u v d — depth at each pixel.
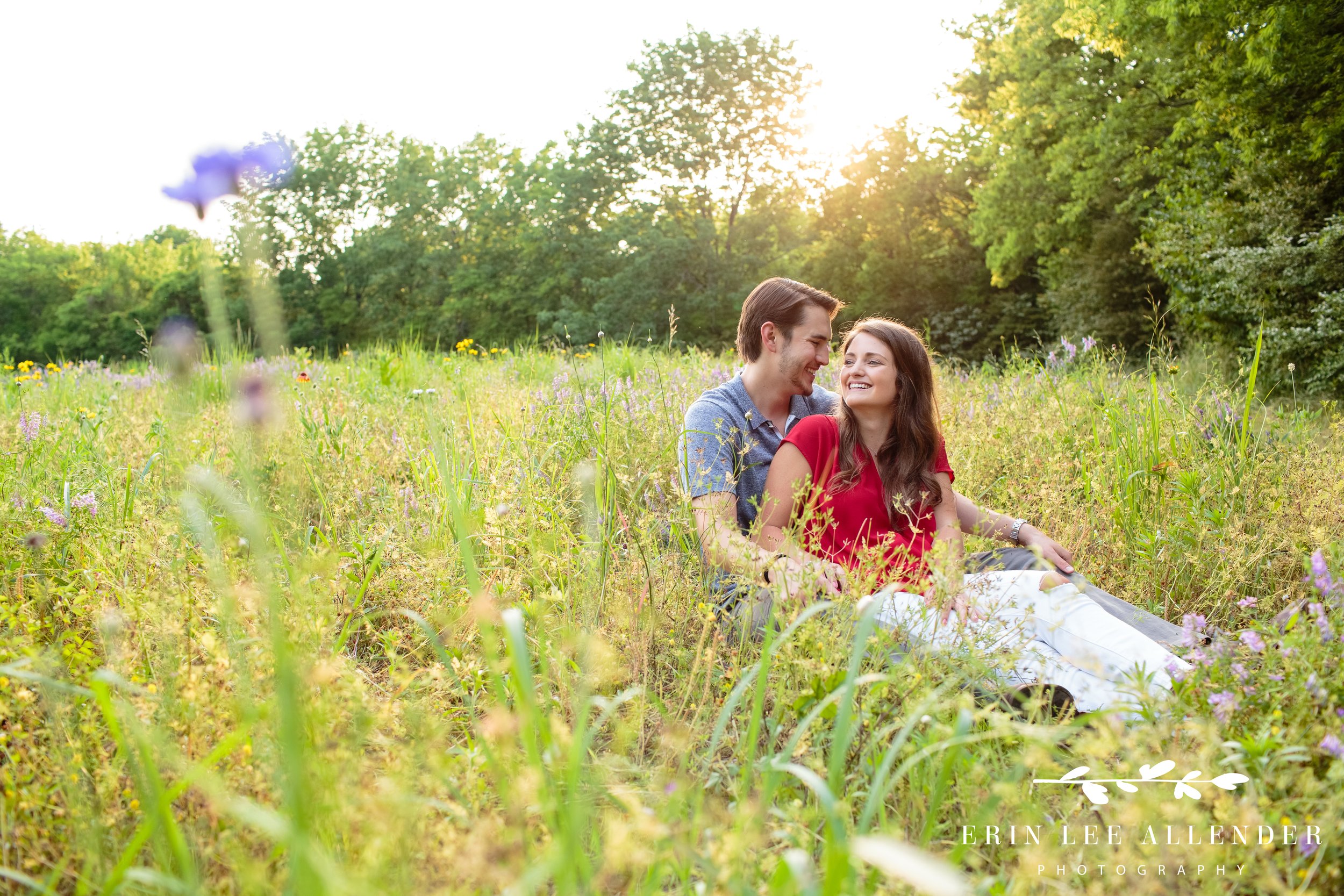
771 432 3.43
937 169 31.72
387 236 43.88
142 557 2.45
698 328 34.81
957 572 2.21
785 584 2.31
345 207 46.09
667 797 1.52
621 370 6.47
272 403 1.46
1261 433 4.21
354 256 44.03
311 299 45.00
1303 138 13.12
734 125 37.44
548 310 37.84
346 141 46.41
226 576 2.02
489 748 1.60
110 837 1.54
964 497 3.40
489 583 2.62
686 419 3.33
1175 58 16.27
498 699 1.95
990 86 26.12
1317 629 1.93
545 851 1.35
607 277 36.12
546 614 2.39
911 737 1.90
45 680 1.59
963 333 29.38
